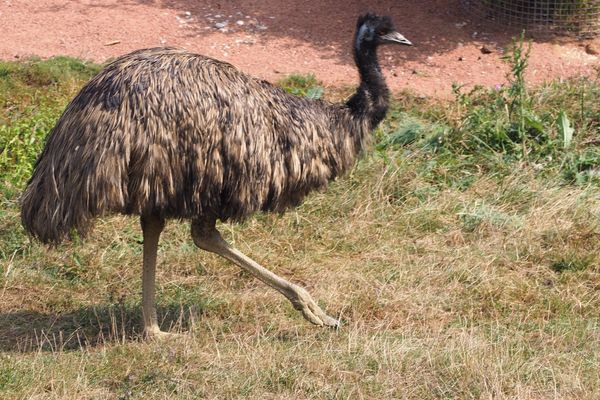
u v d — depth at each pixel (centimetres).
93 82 929
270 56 1714
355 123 1012
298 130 969
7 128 1427
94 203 895
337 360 932
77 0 1870
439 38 1783
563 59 1723
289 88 1585
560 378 899
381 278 1141
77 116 913
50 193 911
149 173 901
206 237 980
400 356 933
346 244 1230
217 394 877
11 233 1211
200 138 916
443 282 1129
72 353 960
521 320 1048
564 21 1778
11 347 992
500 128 1452
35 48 1695
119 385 895
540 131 1455
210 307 1070
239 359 935
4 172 1344
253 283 1143
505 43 1773
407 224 1269
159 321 1048
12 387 876
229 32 1784
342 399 869
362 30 1025
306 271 1167
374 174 1349
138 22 1798
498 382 884
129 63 927
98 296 1113
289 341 995
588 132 1490
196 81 923
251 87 955
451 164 1397
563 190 1330
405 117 1509
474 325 1036
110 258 1183
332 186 1329
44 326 1042
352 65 1702
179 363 934
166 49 958
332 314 1062
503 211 1294
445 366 920
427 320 1048
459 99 1554
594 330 1012
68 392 870
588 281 1140
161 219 968
